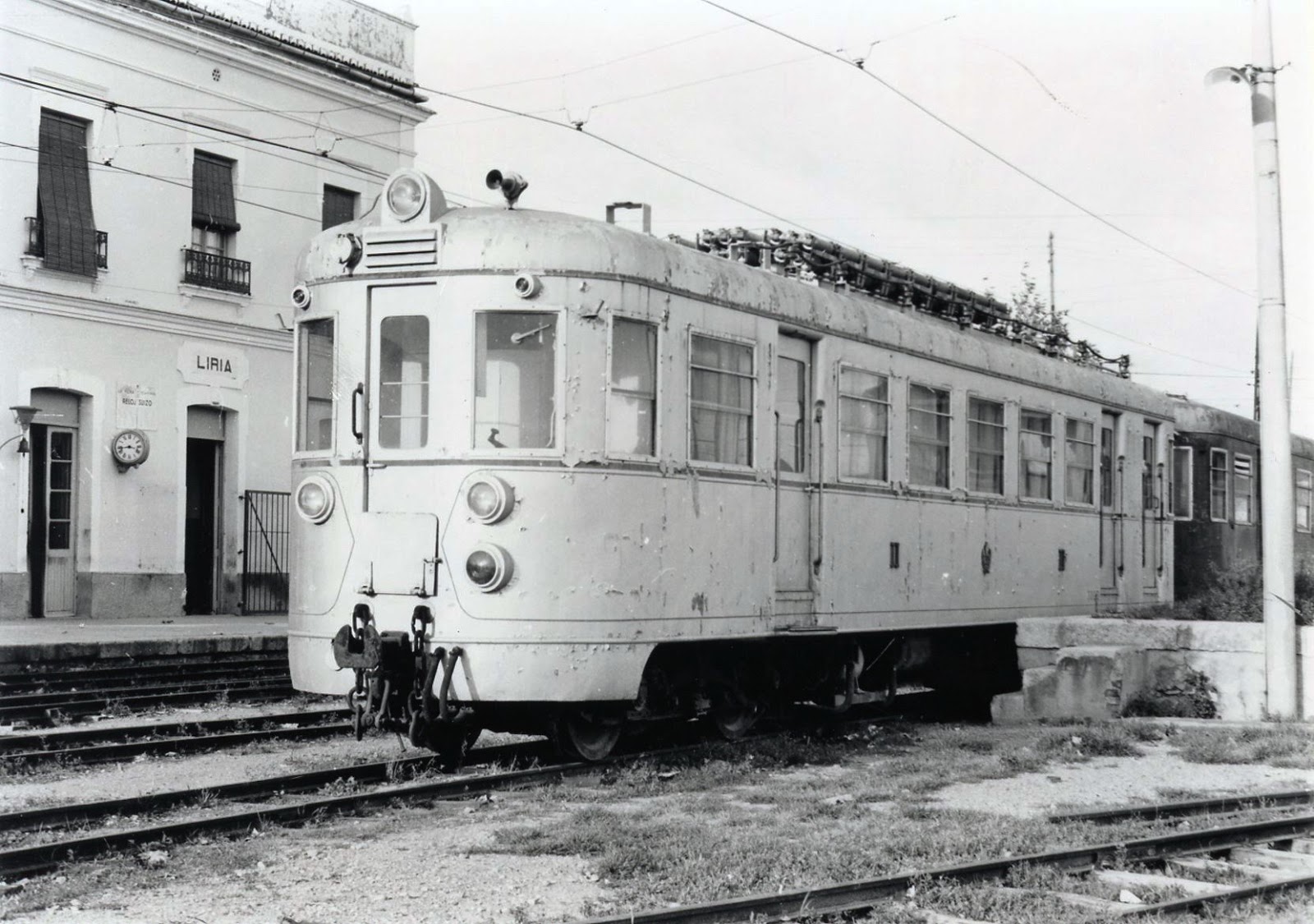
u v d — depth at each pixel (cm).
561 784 999
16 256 2020
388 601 1008
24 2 2019
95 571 2130
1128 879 737
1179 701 1464
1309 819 894
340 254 1045
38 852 724
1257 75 1457
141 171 2195
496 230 1017
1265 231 1450
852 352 1331
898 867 740
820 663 1341
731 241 1323
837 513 1298
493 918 638
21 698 1373
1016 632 1633
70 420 2127
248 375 2386
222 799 905
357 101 2562
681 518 1088
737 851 765
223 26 2302
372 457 1022
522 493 995
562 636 995
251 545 2380
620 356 1043
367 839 807
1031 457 1680
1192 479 2244
